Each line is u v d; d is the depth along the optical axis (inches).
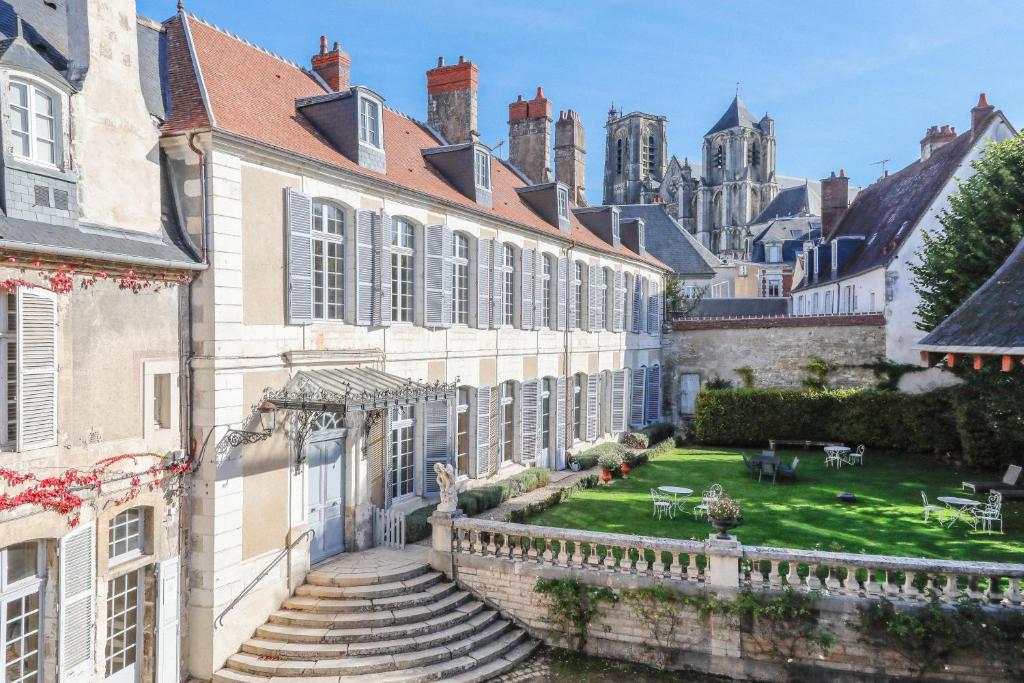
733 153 3105.3
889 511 684.1
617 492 767.1
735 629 448.1
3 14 376.2
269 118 494.3
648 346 1179.9
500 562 499.5
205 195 412.5
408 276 597.3
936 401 992.9
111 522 378.9
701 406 1115.3
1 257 310.7
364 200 532.1
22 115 330.0
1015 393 623.5
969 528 623.8
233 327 424.8
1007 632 407.8
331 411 428.8
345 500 537.6
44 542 340.5
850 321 1127.6
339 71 687.7
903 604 424.5
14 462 317.4
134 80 392.5
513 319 779.4
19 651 332.2
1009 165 815.1
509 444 784.9
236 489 430.0
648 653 464.8
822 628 434.6
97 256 349.4
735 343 1204.5
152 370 393.7
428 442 626.2
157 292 396.8
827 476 857.5
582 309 949.8
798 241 2192.4
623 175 3440.0
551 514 668.1
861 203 1581.0
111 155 374.3
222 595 420.5
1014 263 475.5
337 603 461.4
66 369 343.3
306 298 479.2
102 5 372.8
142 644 399.9
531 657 471.5
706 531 610.2
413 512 580.7
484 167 717.9
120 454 373.1
